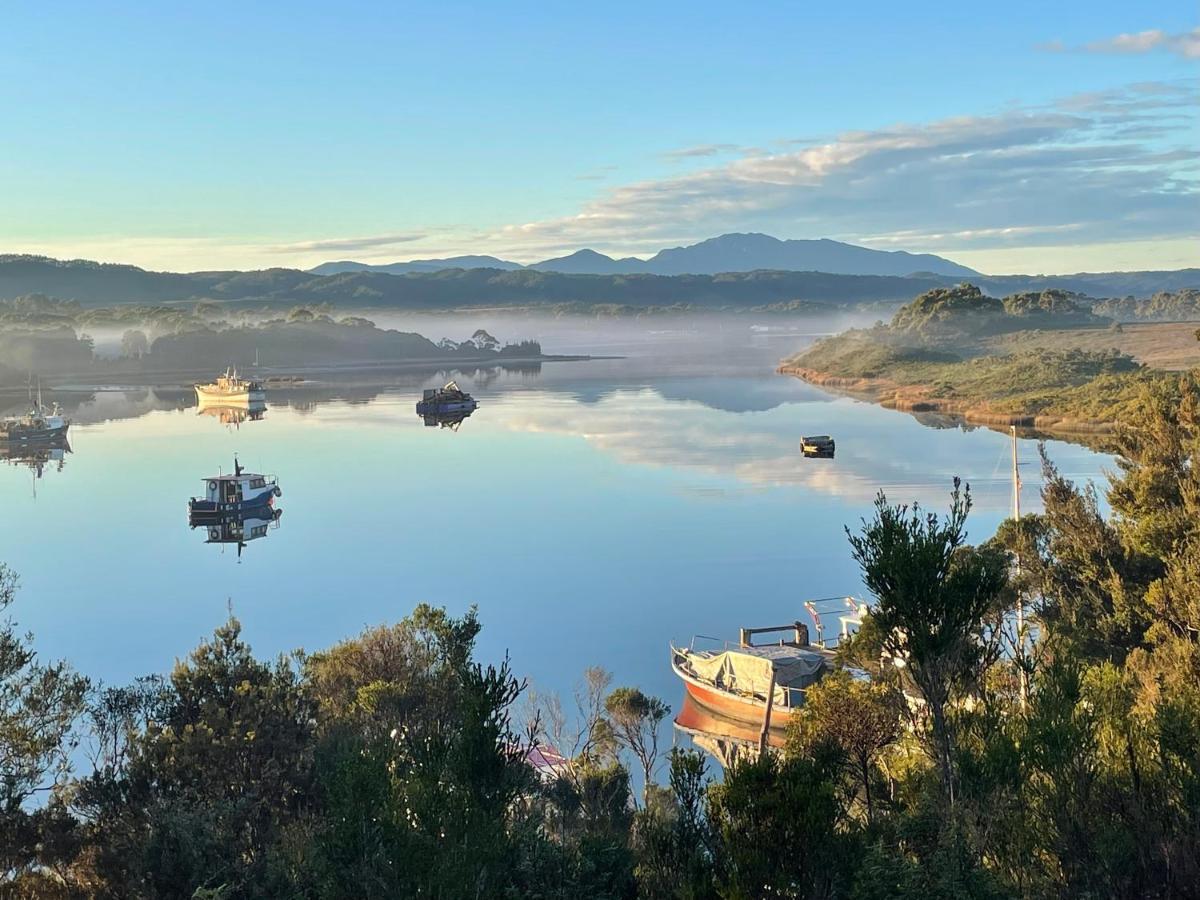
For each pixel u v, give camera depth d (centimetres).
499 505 10469
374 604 6762
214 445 16200
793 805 1578
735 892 1524
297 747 2636
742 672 4703
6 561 8381
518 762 2078
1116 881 1656
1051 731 1775
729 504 9938
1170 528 3562
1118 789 1759
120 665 5500
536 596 6806
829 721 2373
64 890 2341
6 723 2461
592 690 4522
